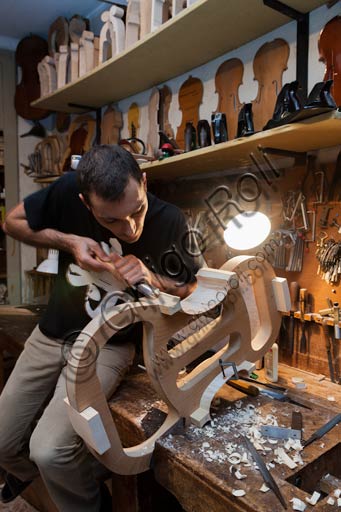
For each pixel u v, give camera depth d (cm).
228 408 111
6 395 136
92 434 83
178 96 193
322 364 139
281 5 129
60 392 118
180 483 89
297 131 111
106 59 197
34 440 109
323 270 136
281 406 112
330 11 129
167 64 179
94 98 230
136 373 141
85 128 261
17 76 294
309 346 143
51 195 134
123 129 234
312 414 108
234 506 77
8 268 297
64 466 106
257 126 152
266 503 74
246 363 117
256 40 154
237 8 133
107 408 88
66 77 228
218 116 144
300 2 129
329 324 133
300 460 88
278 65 145
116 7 183
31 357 138
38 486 161
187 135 162
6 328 201
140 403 118
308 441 95
